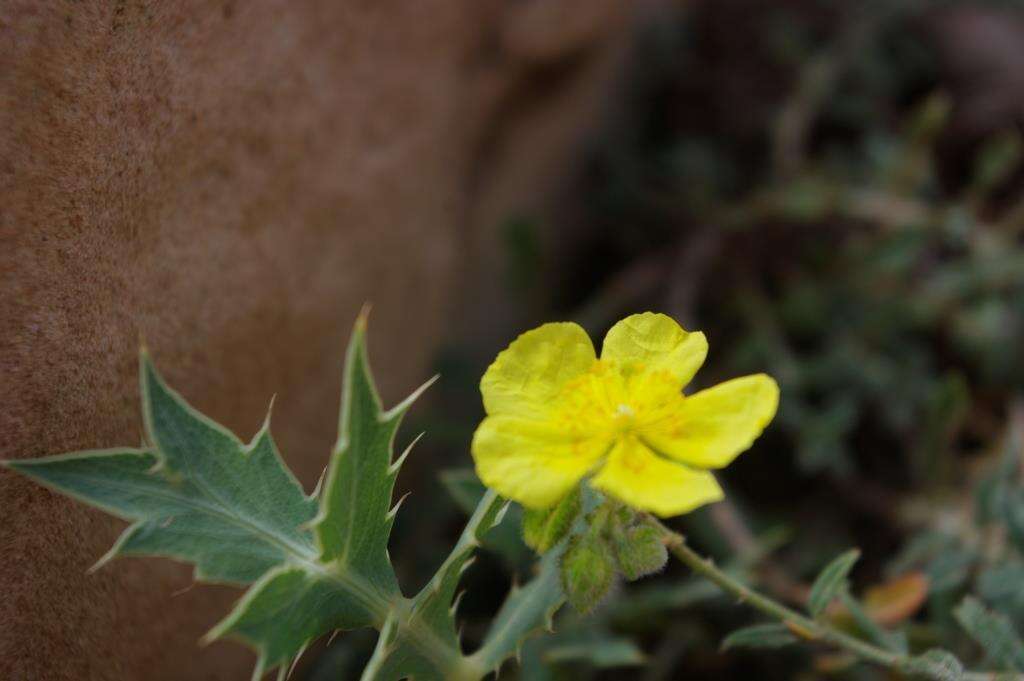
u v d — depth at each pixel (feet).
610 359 0.45
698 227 0.90
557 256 0.91
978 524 0.60
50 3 0.41
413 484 0.71
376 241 0.64
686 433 0.43
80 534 0.45
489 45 0.79
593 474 0.45
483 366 0.80
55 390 0.43
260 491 0.43
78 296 0.43
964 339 0.79
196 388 0.50
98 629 0.46
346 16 0.58
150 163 0.46
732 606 0.67
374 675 0.43
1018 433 0.62
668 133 0.99
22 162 0.41
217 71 0.49
